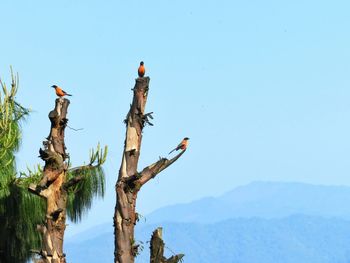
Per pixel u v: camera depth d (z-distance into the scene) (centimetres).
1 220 2945
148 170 2559
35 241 2984
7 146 2825
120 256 2541
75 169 2823
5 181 2870
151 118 2572
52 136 2541
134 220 2562
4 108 2858
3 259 2984
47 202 2528
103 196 2841
